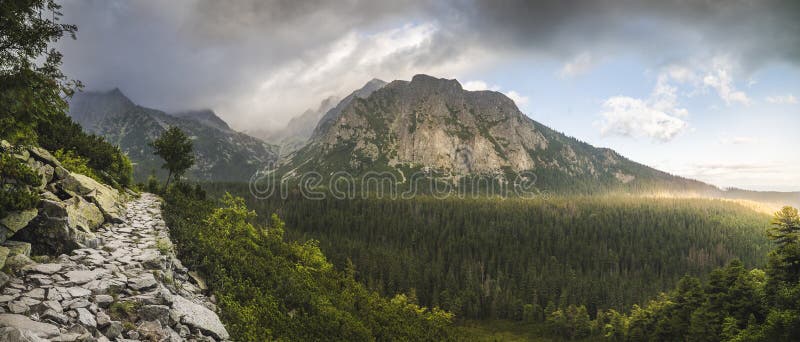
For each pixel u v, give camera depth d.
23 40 8.70
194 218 23.00
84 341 7.17
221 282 14.27
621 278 122.62
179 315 9.95
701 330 46.31
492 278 125.06
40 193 14.88
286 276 18.44
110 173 34.53
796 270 41.44
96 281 10.22
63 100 9.56
